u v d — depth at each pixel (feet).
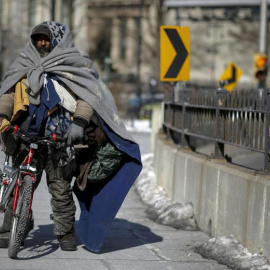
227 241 56.08
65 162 52.31
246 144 58.85
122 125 53.98
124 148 53.62
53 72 52.47
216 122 66.33
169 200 79.56
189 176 71.36
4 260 51.08
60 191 53.93
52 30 53.31
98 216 55.26
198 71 636.48
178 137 86.02
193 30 615.98
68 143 51.21
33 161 52.54
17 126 51.08
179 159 76.28
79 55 53.72
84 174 53.93
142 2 437.58
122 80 509.35
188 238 63.26
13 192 53.01
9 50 386.93
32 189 51.13
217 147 66.13
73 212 54.85
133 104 320.91
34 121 52.08
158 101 332.80
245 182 54.65
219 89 66.13
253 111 57.26
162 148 88.07
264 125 55.31
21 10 446.19
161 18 314.76
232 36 586.04
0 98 52.44
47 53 53.26
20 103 51.42
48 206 76.95
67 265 50.88
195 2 251.39
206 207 64.95
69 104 52.31
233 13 289.33
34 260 51.75
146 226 68.54
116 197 54.95
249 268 49.57
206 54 631.56
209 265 52.75
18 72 52.60
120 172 55.26
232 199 57.52
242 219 54.95
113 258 54.13
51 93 52.03
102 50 648.79
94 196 55.62
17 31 431.84
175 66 86.69
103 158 53.67
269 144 53.21
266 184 50.55
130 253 56.18
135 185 94.99
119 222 70.33
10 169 52.24
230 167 60.39
